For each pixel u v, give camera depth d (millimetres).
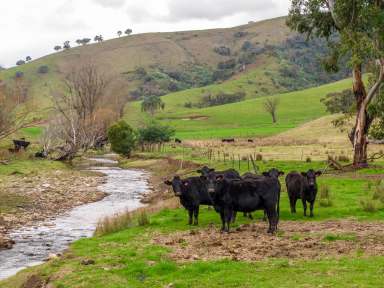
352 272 11656
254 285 11062
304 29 43281
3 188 35844
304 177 19656
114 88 105188
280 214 20438
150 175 51562
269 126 127875
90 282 12336
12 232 22516
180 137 108125
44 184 39156
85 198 33875
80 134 65938
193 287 11273
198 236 16797
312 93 182625
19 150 60969
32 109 51375
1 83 52062
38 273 14141
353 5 36812
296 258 13414
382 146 61156
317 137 81750
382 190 23750
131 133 74750
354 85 39062
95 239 17625
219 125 143125
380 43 36781
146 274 12734
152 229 18641
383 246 14398
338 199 23906
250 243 15344
